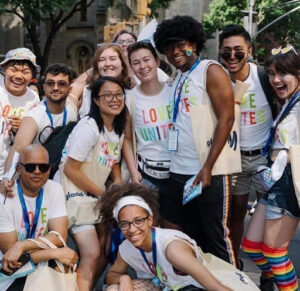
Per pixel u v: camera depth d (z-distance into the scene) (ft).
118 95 12.11
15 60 14.23
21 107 14.70
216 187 12.01
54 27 72.64
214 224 12.23
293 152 10.98
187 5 107.96
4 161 14.15
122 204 10.40
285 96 11.78
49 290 10.80
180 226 13.41
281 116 11.80
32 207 11.53
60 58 95.66
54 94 13.20
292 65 11.47
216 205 12.12
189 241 10.59
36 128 13.06
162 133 12.97
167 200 13.25
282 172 11.36
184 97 12.16
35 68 14.76
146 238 10.46
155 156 13.19
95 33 94.27
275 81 11.76
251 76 13.43
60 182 12.53
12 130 14.20
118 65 14.37
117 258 11.45
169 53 12.12
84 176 12.27
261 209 12.50
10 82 14.34
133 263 11.19
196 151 12.07
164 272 10.54
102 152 12.44
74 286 11.09
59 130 13.10
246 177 14.26
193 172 12.22
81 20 94.84
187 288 10.49
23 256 10.84
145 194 10.71
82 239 12.32
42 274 10.82
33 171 11.04
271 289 13.70
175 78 12.83
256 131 13.62
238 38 13.06
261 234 12.39
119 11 77.71
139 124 13.23
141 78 12.99
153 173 13.24
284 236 11.68
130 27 30.25
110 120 12.43
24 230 11.48
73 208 12.25
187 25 11.87
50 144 12.84
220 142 11.64
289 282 11.84
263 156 13.39
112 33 29.63
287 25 94.94
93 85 12.25
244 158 13.89
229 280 10.36
